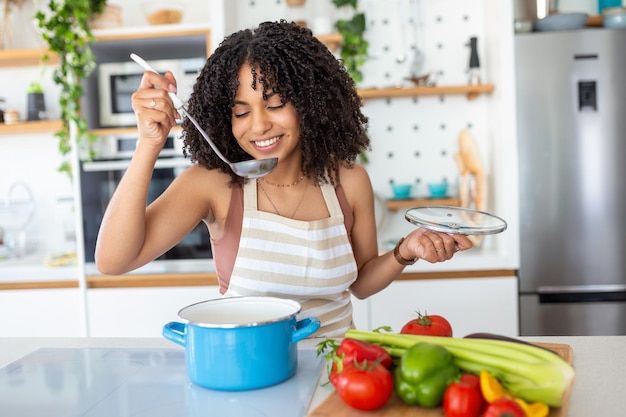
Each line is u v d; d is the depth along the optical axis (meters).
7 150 2.95
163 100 1.02
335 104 1.24
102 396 0.88
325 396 0.85
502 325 2.43
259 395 0.86
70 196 2.96
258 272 1.20
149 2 2.49
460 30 2.77
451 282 2.42
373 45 2.80
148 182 1.07
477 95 2.63
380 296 2.43
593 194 2.42
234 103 1.13
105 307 2.51
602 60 2.39
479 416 0.73
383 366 0.80
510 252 2.42
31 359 1.06
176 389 0.89
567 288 2.44
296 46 1.16
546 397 0.73
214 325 0.85
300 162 1.27
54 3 2.43
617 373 0.92
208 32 2.44
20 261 2.71
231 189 1.24
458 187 2.79
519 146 2.42
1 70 2.94
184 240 2.49
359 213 1.34
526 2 2.71
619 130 2.40
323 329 1.22
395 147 2.82
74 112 2.45
